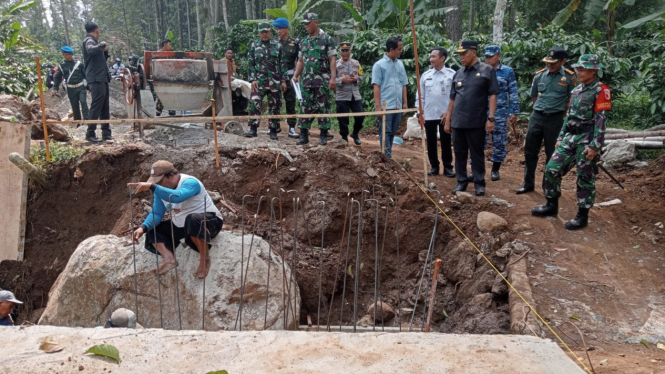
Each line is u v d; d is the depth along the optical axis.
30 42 15.55
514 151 9.63
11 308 5.26
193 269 5.04
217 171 6.83
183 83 7.87
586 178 5.64
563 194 6.93
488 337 3.04
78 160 7.23
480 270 5.45
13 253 6.98
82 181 7.14
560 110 6.32
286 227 6.39
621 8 18.77
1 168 7.13
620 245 5.63
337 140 8.25
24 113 8.55
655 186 7.02
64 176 7.24
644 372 3.43
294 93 8.54
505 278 5.09
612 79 10.79
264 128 10.29
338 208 6.39
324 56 7.52
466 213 6.29
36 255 7.02
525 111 10.81
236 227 6.11
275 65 8.01
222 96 8.60
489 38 13.09
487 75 6.26
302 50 7.62
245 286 4.98
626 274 5.11
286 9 15.58
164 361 2.80
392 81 7.46
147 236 4.93
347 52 8.20
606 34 18.41
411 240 6.18
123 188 7.05
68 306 5.20
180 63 7.83
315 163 6.84
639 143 8.23
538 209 6.11
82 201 7.11
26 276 6.91
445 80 7.19
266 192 6.61
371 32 12.88
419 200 6.49
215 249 5.17
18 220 7.04
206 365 2.76
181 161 6.93
